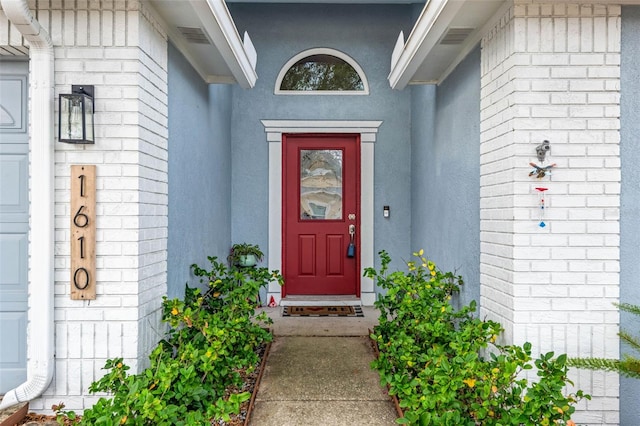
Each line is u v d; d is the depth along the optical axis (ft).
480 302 9.44
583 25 7.79
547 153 7.79
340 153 17.02
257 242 16.61
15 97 8.29
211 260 12.34
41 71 7.76
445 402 6.50
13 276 8.25
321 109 16.65
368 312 15.37
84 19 7.95
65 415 7.32
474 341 7.89
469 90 10.14
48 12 7.93
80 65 7.95
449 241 11.71
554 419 6.16
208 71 12.23
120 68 7.94
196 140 11.68
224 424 7.95
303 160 16.98
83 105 7.65
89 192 7.88
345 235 16.98
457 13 8.48
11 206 8.24
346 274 17.01
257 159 16.63
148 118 8.44
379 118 16.70
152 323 8.70
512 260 7.88
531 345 7.47
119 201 7.95
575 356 7.73
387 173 16.71
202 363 7.99
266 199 16.63
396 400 8.52
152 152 8.66
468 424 6.59
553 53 7.79
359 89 16.83
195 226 11.68
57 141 7.93
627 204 7.80
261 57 16.61
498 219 8.47
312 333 12.91
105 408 6.02
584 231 7.77
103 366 7.89
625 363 6.61
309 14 16.66
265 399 8.90
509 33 7.97
